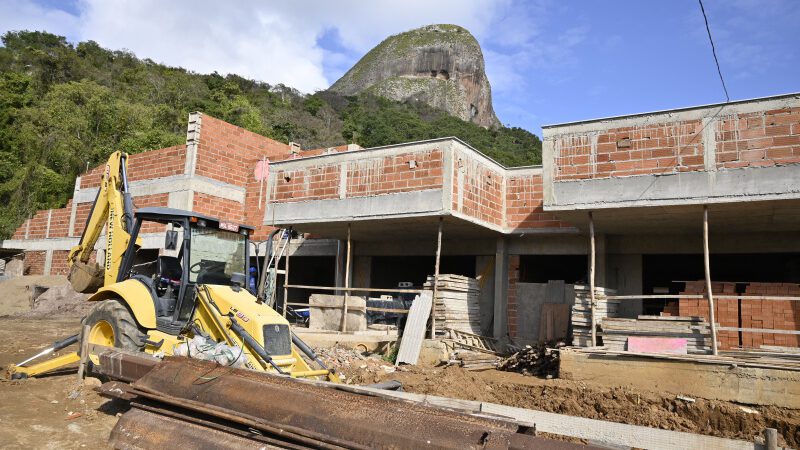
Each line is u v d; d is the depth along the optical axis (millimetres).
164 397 6039
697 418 8352
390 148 13102
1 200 32188
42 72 50875
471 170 13273
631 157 10531
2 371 9117
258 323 7082
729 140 9711
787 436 7691
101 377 8477
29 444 5902
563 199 11047
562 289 14297
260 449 5051
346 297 13891
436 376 10266
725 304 10414
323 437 4848
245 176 21438
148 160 21344
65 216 25203
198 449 5285
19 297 21125
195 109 51688
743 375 8391
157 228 20406
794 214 10328
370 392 5348
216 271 8758
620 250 13688
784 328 9906
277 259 14977
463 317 13672
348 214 13523
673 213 10719
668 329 9727
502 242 15109
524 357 11227
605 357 9570
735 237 12547
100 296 8906
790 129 9234
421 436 4535
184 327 7754
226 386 5852
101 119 39938
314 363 8172
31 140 36156
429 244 16234
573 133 11156
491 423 4613
